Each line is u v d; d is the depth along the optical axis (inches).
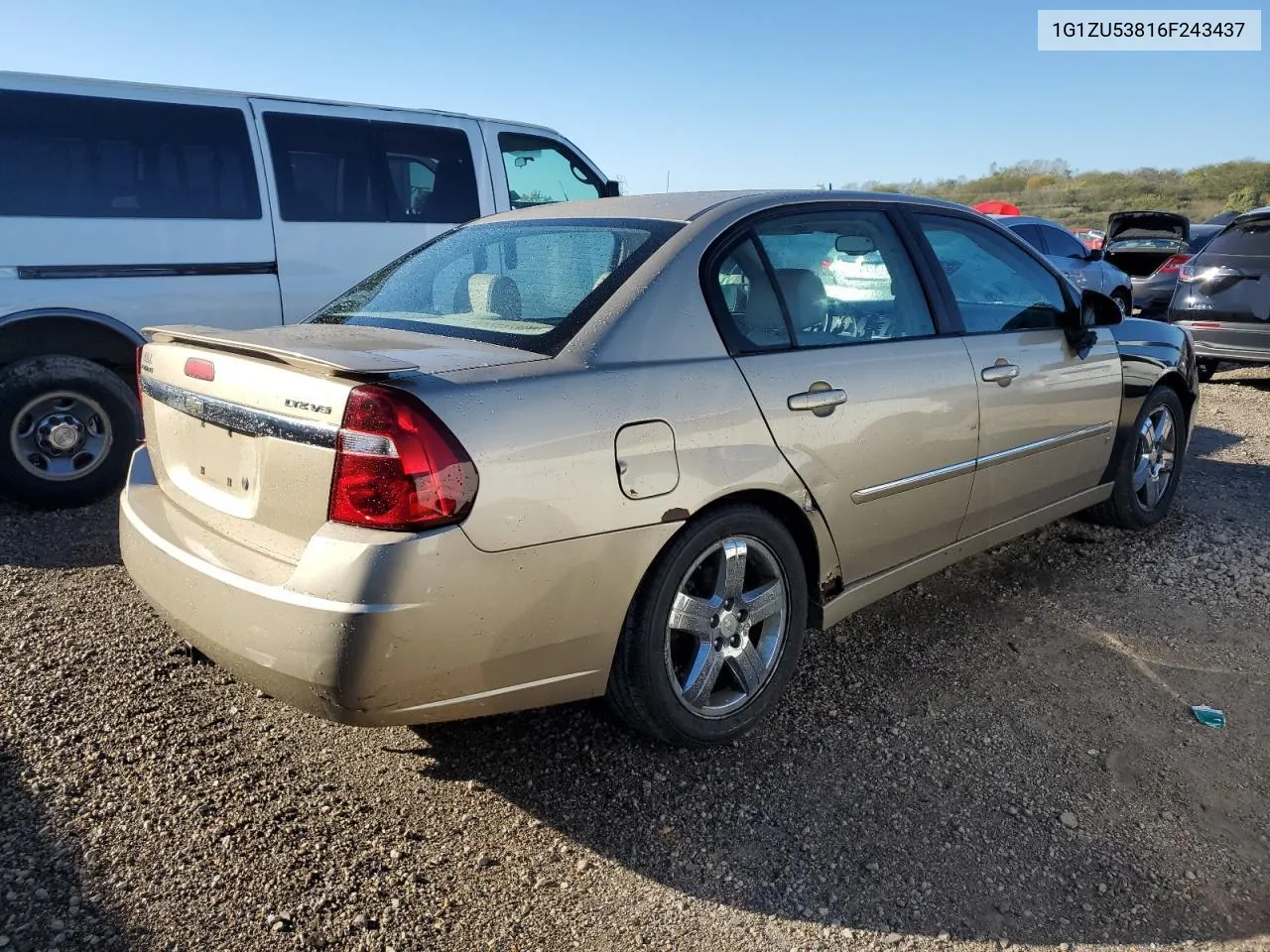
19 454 197.6
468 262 130.5
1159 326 192.4
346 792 106.7
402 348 100.5
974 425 140.3
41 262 196.5
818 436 117.4
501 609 92.4
